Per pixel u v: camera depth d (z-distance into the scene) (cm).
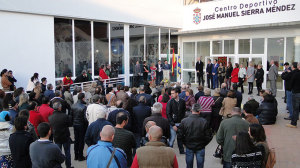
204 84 1978
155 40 1912
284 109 1152
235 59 1822
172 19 1962
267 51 1683
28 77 1275
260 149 378
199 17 1941
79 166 642
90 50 1543
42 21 1314
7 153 441
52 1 1331
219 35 1889
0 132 449
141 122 630
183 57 2097
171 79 1991
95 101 634
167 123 545
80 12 1449
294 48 1583
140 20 1759
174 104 668
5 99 594
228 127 491
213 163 662
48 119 580
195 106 519
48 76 1344
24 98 628
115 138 455
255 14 1669
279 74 1641
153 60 1908
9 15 1205
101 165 345
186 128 517
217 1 1839
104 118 538
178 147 738
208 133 519
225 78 1644
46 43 1332
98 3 1530
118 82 1680
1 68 1193
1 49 1191
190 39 2047
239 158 365
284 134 836
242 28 1659
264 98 947
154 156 342
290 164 629
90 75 1420
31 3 1257
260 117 950
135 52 1789
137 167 347
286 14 1548
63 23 1413
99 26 1580
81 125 659
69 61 1448
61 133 576
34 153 386
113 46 1659
